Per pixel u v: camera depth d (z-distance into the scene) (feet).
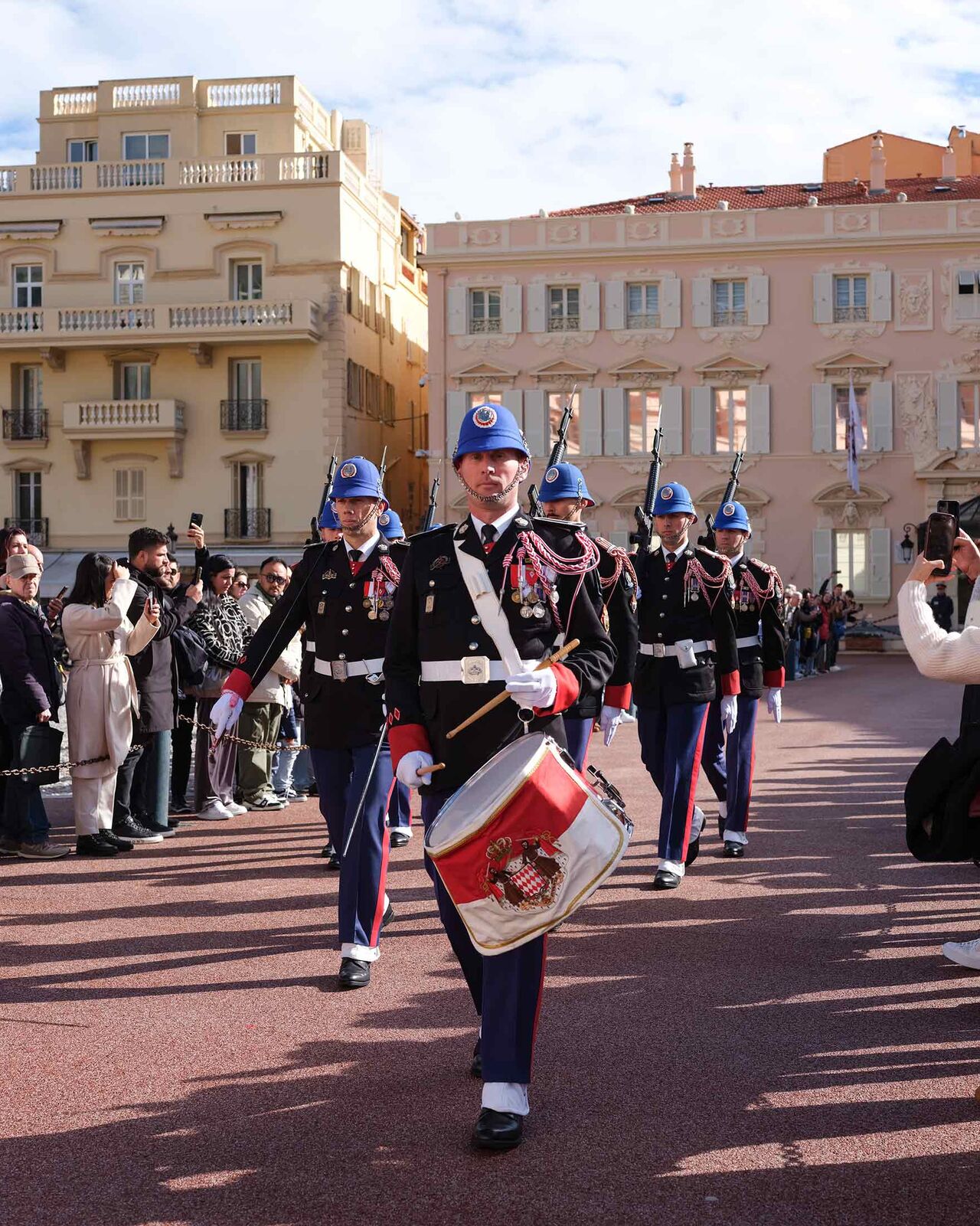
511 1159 13.64
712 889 26.35
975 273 132.98
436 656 15.43
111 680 30.81
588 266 136.05
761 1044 17.04
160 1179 13.29
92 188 135.13
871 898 25.40
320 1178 13.25
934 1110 14.80
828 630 108.68
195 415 134.82
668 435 135.74
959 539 17.25
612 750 52.75
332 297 133.49
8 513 136.87
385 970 20.84
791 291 134.82
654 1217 12.31
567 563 15.44
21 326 134.21
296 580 21.93
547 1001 18.95
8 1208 12.69
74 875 28.35
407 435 160.76
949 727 59.77
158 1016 18.58
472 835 13.99
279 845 32.12
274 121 137.90
